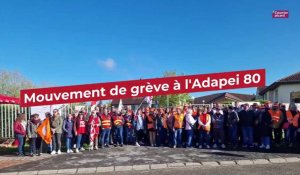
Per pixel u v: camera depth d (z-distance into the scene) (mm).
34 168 15375
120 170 14539
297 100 36656
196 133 20109
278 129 19078
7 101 23078
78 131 19281
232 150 18172
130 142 21578
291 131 18875
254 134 19047
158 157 16734
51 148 19156
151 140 20906
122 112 21672
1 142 24109
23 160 17375
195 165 14922
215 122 19531
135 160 16203
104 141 20578
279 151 17453
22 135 18875
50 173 14516
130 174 13797
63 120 19797
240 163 15047
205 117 19672
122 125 21156
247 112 19047
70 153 18875
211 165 14867
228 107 19781
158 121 20922
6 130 25391
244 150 18062
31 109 24031
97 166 15250
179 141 20109
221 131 19422
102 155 17766
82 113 19781
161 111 21375
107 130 20516
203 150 18500
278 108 18656
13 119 25406
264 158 15766
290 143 18953
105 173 14156
